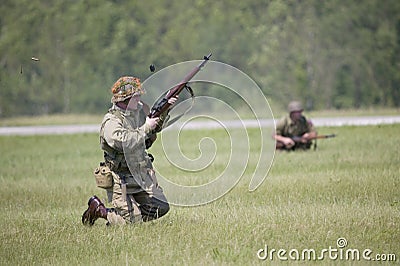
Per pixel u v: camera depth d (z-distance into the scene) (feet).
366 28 513.86
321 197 105.29
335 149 168.55
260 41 487.20
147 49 481.46
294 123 166.61
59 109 461.78
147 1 490.49
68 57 469.57
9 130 310.86
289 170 135.23
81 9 480.64
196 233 83.15
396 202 98.48
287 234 81.92
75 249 79.10
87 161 172.45
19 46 447.01
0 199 118.32
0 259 77.41
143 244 79.36
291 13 501.97
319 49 502.38
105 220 95.40
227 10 492.13
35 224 93.56
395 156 149.89
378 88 514.27
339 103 497.46
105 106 469.57
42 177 144.97
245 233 82.38
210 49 480.23
